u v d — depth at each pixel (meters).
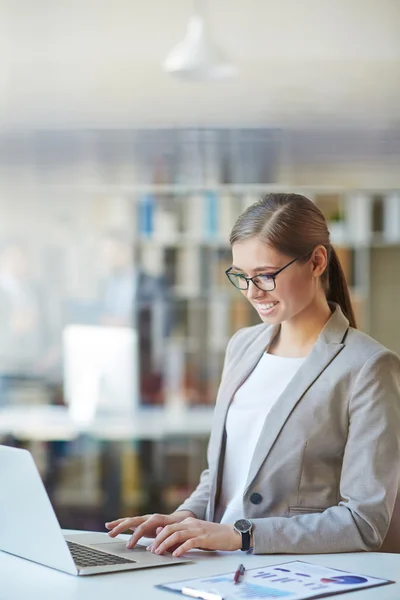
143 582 1.60
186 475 6.99
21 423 6.34
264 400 2.07
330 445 1.96
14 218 7.66
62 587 1.57
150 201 7.65
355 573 1.67
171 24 6.21
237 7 6.19
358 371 1.96
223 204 7.64
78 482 6.41
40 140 6.35
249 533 1.83
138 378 7.11
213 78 5.05
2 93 6.26
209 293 7.67
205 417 6.69
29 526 1.76
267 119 6.12
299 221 1.96
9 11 6.21
